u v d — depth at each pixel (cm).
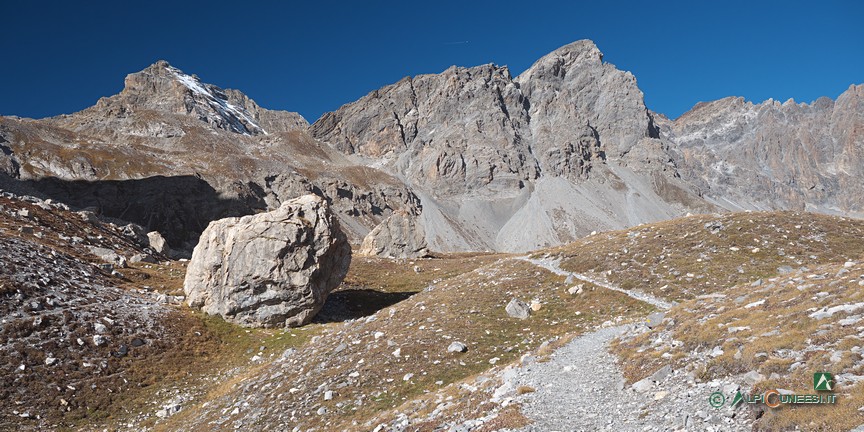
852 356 1414
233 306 5191
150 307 5066
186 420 3156
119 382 3738
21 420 3081
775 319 1994
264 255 5234
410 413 2247
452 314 4162
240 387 3525
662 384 1844
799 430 1219
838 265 2820
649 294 4238
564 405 1866
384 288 7256
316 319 5538
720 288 4069
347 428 2330
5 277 4300
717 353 1894
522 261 6072
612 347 2630
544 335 3559
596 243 6238
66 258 5484
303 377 3281
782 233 5109
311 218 5525
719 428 1359
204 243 5528
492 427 1717
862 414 1141
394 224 10419
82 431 3148
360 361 3300
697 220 6097
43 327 3969
